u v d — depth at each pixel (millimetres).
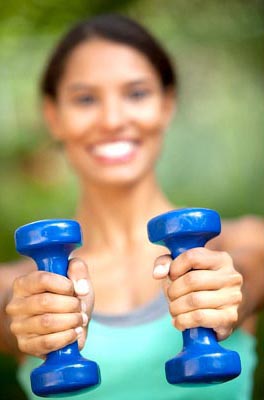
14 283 2027
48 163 5086
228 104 4973
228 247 2932
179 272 1987
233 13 4805
